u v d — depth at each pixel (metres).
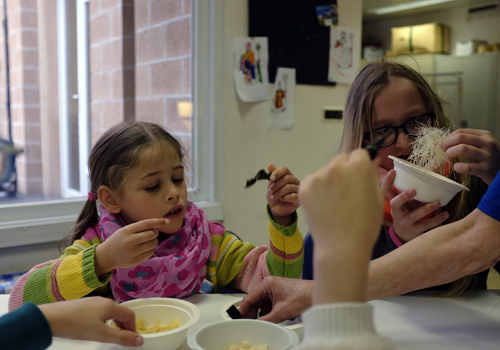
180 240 1.14
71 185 2.00
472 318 0.87
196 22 2.19
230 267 1.20
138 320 0.80
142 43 2.15
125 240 0.87
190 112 2.27
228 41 2.19
